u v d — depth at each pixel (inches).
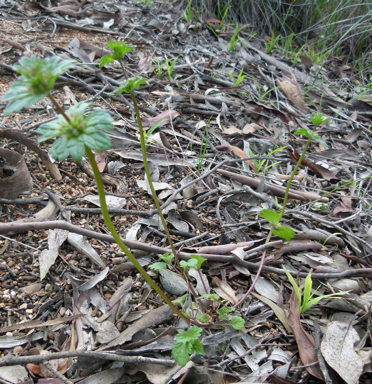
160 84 19.6
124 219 12.4
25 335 8.9
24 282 10.0
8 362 7.8
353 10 28.0
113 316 9.6
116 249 11.3
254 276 11.4
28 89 5.2
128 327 9.3
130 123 16.3
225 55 24.4
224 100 19.7
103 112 5.9
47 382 8.0
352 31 28.4
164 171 14.9
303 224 13.8
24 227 10.0
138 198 13.3
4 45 18.9
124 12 25.5
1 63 17.2
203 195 13.9
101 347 8.8
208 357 9.0
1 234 10.8
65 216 11.8
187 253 11.0
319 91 23.8
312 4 29.2
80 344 8.9
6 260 10.4
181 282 10.6
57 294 9.9
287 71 24.8
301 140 18.8
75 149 5.5
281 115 18.9
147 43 23.1
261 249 11.4
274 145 17.7
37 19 22.1
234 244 11.7
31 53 18.6
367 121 22.0
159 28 24.9
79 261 10.9
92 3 25.3
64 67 5.2
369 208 15.0
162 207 12.8
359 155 18.7
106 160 14.3
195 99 19.1
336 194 15.8
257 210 13.9
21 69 5.2
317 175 16.9
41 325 8.9
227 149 16.4
